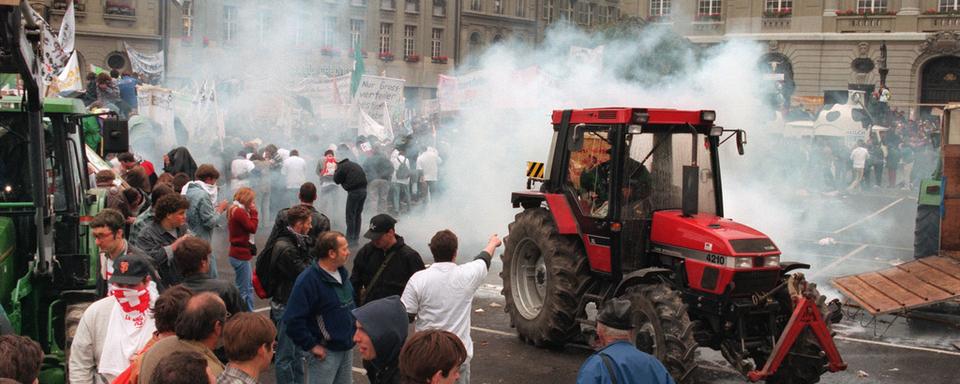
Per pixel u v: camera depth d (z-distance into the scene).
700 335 7.89
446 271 6.41
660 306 7.68
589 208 9.07
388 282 7.21
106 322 5.55
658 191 8.81
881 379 8.74
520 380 8.49
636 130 8.56
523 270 10.00
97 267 7.40
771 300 7.88
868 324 10.88
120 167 13.41
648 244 8.71
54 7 38.50
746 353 7.71
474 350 9.51
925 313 11.25
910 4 45.53
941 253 11.88
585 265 9.19
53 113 7.58
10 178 7.29
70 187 7.72
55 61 14.98
